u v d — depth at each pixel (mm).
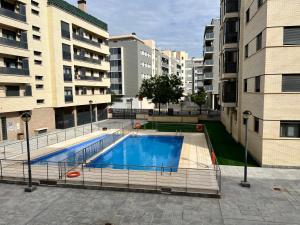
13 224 9336
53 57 30562
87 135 28750
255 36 17406
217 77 55688
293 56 14703
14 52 24875
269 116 15406
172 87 45375
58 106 31422
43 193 12195
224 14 25531
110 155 22297
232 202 10906
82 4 39438
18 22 25312
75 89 36531
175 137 27703
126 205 10773
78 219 9633
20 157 18922
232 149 21109
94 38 41500
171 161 20141
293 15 14484
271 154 15648
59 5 31219
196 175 14062
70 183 13062
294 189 12258
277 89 15102
